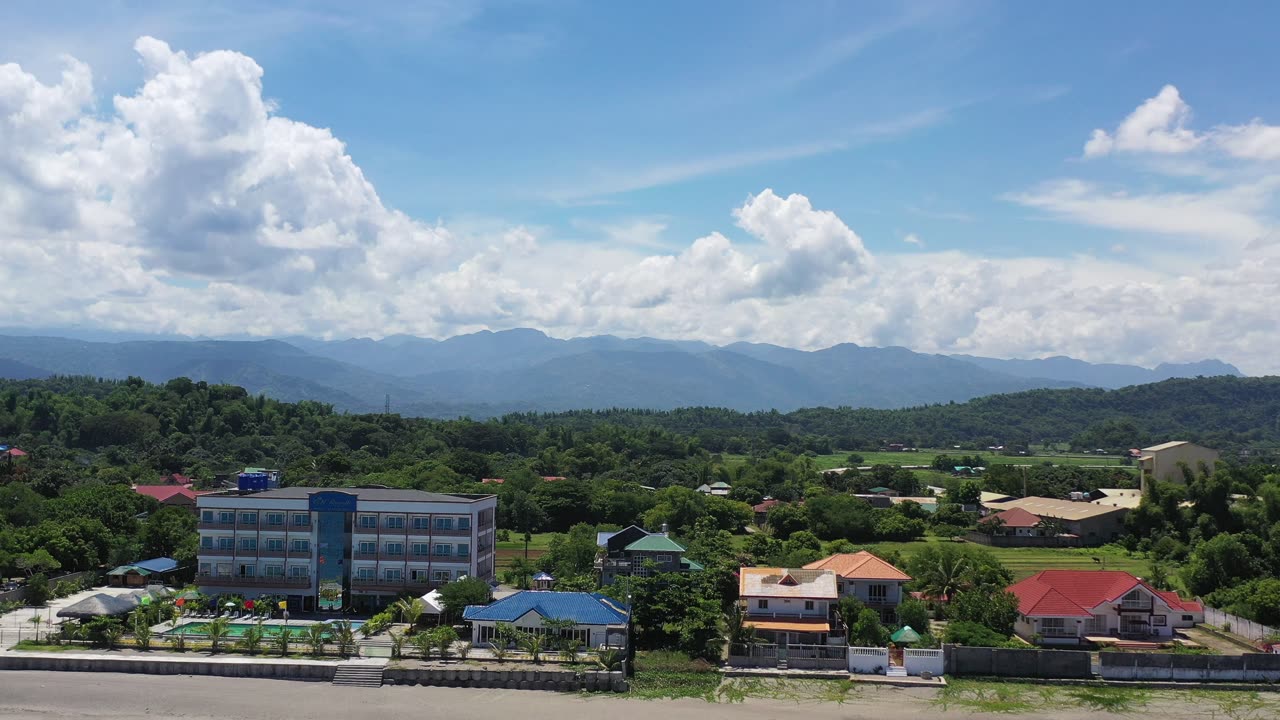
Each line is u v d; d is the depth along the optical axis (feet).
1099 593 354.33
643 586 342.23
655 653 326.24
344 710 270.26
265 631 342.85
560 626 318.24
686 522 581.53
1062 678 305.73
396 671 297.74
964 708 279.49
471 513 382.42
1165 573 449.48
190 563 431.43
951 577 382.01
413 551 382.22
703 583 355.36
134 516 506.89
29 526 434.71
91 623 323.57
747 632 325.83
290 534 385.09
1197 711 279.28
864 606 340.80
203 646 320.70
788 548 474.49
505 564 482.28
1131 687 300.61
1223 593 389.19
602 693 290.76
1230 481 553.23
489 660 307.37
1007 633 340.18
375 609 381.60
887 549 527.81
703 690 293.64
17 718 259.19
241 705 272.92
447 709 273.13
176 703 273.54
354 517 383.65
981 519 632.79
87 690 283.18
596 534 511.40
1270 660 305.32
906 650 310.86
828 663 313.73
